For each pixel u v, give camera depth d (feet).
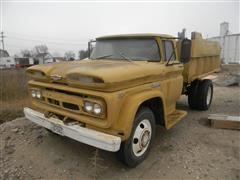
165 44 14.40
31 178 10.91
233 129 16.88
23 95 33.14
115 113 9.68
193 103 21.90
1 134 15.61
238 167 11.79
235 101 26.78
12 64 154.51
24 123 17.61
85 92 9.93
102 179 10.84
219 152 13.35
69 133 10.62
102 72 9.55
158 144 14.35
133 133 11.02
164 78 13.55
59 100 11.27
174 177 11.00
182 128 17.17
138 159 11.68
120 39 15.02
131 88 10.64
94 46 16.58
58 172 11.35
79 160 12.37
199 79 21.47
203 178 10.90
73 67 11.42
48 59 162.30
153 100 12.84
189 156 12.87
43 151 13.29
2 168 11.64
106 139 9.49
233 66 76.43
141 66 11.68
